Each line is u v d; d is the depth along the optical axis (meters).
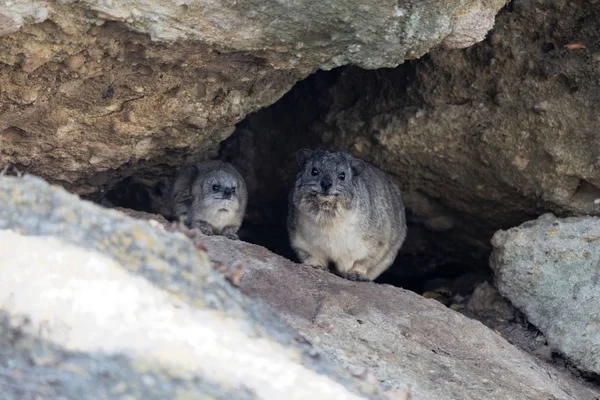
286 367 12.18
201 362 11.66
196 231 15.11
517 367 18.77
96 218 13.42
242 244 20.59
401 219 24.70
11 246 12.66
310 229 22.86
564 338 21.17
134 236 13.30
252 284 18.88
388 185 24.31
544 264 21.89
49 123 18.47
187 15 16.20
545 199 22.61
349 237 22.77
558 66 21.44
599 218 21.92
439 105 23.12
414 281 27.56
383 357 17.14
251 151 26.39
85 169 20.31
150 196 24.20
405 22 17.34
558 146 21.89
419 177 24.67
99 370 11.14
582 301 21.22
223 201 23.42
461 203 24.80
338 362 16.27
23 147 19.06
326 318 17.94
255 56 17.92
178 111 19.22
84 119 18.69
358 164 22.97
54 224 13.15
